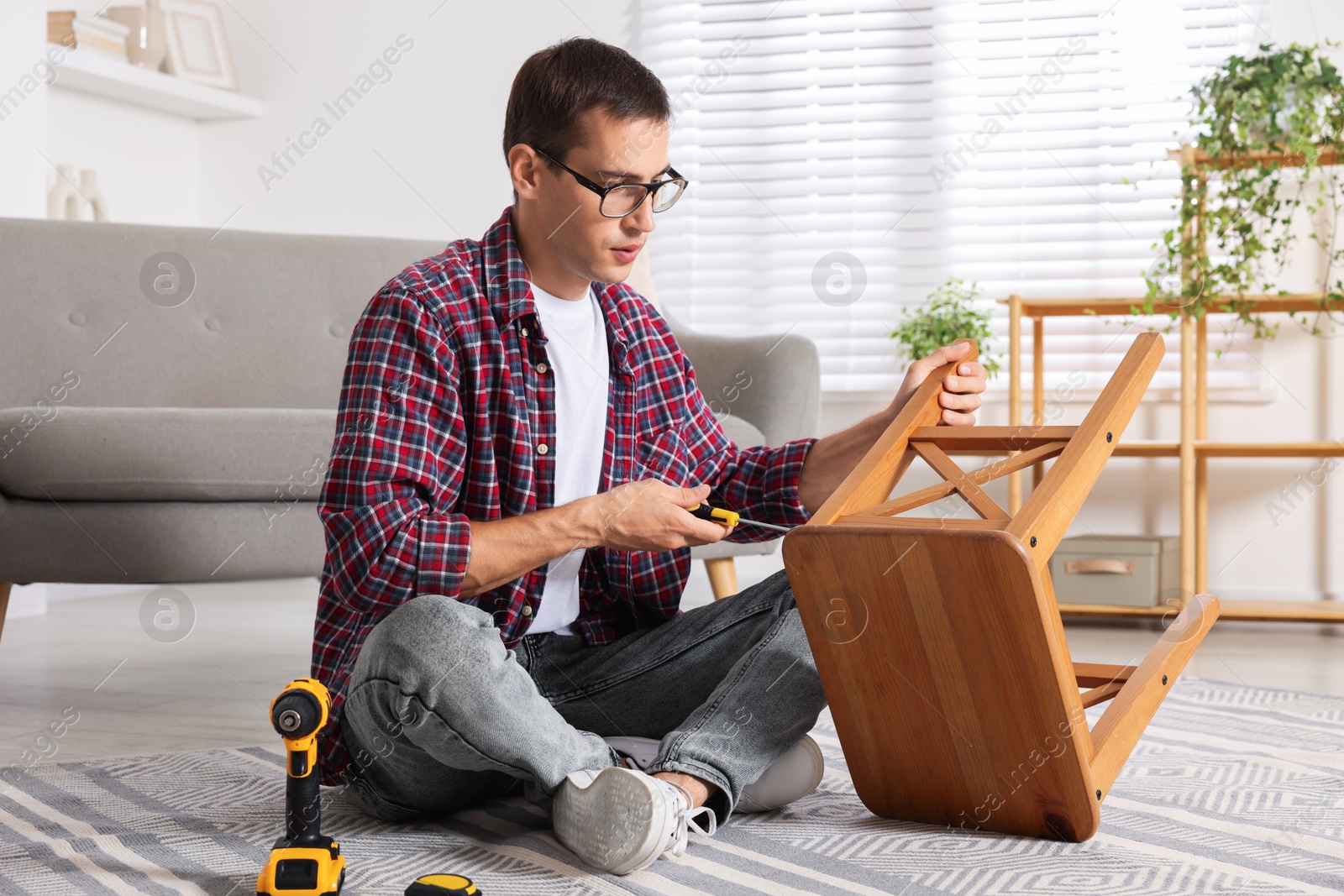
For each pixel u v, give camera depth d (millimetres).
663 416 1245
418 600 947
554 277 1148
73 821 1127
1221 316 2850
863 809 1165
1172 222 2934
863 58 3104
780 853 1010
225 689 1847
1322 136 2482
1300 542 2766
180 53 3229
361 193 3320
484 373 1092
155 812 1160
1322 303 2527
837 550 949
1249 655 2193
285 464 1811
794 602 1137
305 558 1850
